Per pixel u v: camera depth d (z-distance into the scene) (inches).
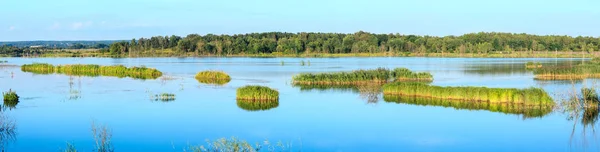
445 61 6569.9
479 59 7317.9
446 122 1772.9
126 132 1609.3
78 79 3432.6
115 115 1894.7
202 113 1942.7
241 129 1663.4
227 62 6373.0
